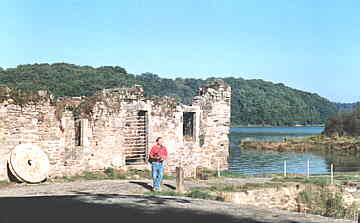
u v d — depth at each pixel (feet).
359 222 40.78
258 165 141.08
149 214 39.37
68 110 70.74
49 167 66.95
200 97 87.71
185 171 83.56
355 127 309.01
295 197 65.21
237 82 548.31
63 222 35.04
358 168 134.41
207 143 87.76
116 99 76.54
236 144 262.26
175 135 82.58
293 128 563.48
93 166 72.79
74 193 53.52
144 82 352.90
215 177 77.87
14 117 64.08
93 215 38.09
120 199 47.98
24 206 42.22
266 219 39.93
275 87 573.33
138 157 80.12
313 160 165.48
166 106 81.87
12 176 63.16
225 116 90.22
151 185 62.39
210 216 39.78
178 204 46.11
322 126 588.09
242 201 59.93
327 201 65.92
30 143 65.31
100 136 73.82
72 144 70.69
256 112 513.86
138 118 79.61
